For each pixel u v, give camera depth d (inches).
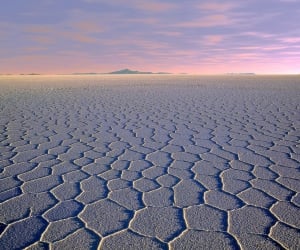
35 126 199.5
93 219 72.2
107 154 131.3
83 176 103.2
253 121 210.4
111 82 836.6
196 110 268.7
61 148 142.3
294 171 106.6
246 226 68.1
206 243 61.2
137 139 159.8
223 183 95.6
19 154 132.0
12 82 881.5
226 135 167.6
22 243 62.0
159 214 74.5
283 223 69.4
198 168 111.0
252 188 91.1
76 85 689.6
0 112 263.9
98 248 59.9
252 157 124.6
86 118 231.3
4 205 80.4
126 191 89.7
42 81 960.3
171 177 101.6
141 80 977.5
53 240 63.1
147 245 60.8
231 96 389.1
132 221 71.0
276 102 315.0
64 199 84.1
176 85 652.7
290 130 178.5
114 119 225.8
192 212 75.4
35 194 87.8
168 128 189.8
